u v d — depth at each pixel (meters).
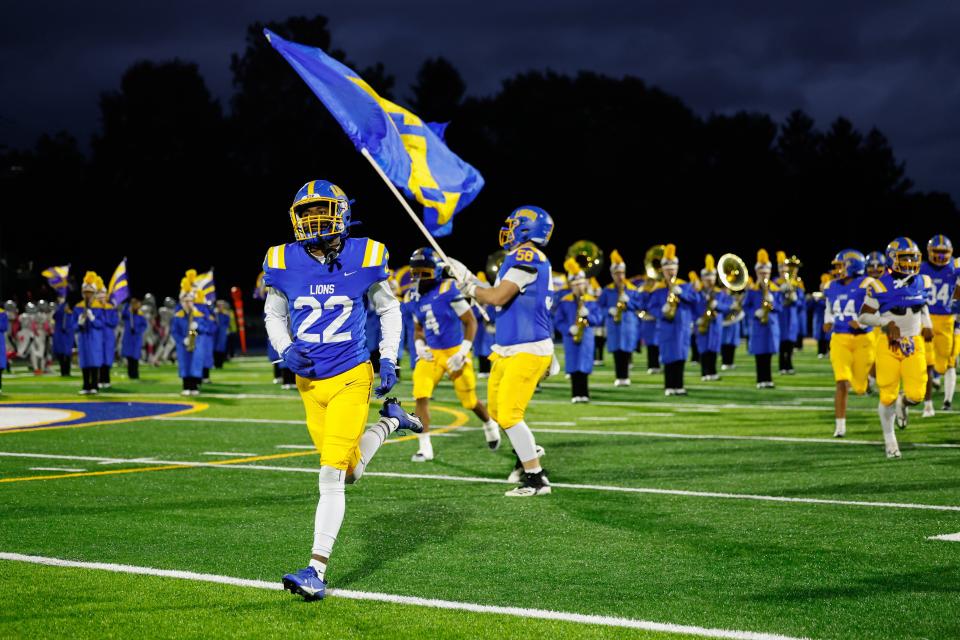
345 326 5.64
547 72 61.84
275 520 7.26
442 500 8.00
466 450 11.00
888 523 7.04
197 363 19.61
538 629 4.76
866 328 11.61
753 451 10.60
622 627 4.78
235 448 11.24
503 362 8.27
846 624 4.83
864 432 12.18
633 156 60.75
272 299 5.85
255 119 59.88
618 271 20.88
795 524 7.02
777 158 70.94
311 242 5.65
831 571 5.79
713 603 5.18
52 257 51.41
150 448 11.24
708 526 6.97
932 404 14.94
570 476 9.12
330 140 49.41
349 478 5.96
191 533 6.84
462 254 52.91
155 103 57.59
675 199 60.91
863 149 75.69
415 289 10.33
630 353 20.98
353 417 5.59
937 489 8.35
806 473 9.19
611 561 6.05
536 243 8.45
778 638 4.62
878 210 73.44
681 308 18.25
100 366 21.48
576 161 58.38
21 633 4.73
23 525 7.09
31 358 29.08
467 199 8.38
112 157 56.22
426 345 10.25
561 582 5.59
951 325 14.06
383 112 7.47
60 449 11.17
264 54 60.41
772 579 5.62
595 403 16.78
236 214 52.44
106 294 21.72
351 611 5.06
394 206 48.12
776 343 20.08
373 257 5.69
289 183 51.88
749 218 64.75
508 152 57.50
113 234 52.22
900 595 5.31
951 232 77.00
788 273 24.58
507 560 6.09
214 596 5.32
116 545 6.48
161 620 4.92
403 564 6.00
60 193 52.09
